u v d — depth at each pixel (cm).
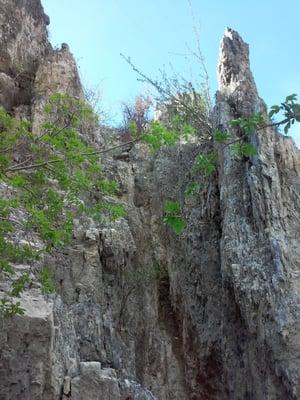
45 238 936
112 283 1455
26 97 1759
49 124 937
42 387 988
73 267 1370
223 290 1480
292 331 1261
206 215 1642
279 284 1320
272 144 1538
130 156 1928
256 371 1335
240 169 1552
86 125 1703
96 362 1117
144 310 1557
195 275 1588
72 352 1116
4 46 1809
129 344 1430
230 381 1418
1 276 1073
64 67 1797
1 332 991
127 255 1543
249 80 1747
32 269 1124
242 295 1367
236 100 1692
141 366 1485
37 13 1986
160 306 1631
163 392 1480
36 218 912
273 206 1441
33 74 1836
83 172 1040
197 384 1493
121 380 1118
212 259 1574
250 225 1459
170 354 1543
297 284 1327
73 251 1385
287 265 1352
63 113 977
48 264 1314
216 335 1484
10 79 1748
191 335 1547
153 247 1703
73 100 988
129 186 1812
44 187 1055
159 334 1562
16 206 880
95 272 1386
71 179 966
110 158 1859
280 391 1266
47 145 980
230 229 1469
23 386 973
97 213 1035
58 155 996
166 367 1520
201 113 1805
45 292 985
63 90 1747
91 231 1436
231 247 1438
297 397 1209
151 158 1906
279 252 1360
